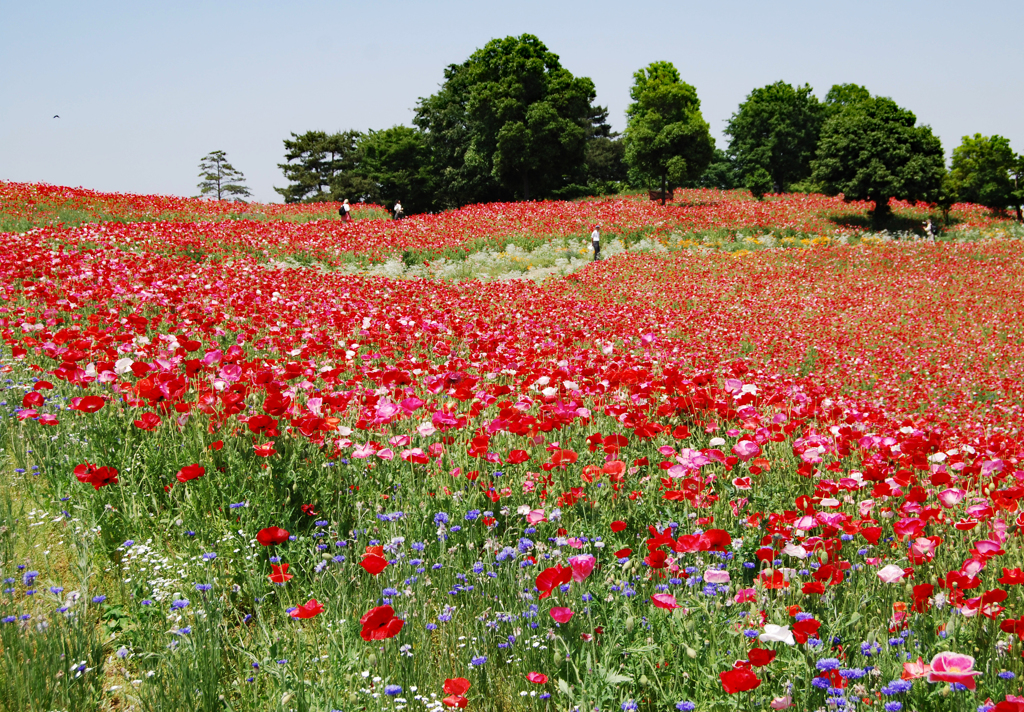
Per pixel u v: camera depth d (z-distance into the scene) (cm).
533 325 1245
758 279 2477
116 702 293
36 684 279
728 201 5159
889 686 265
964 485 543
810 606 337
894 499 482
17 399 561
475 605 356
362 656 299
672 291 2167
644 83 5819
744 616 319
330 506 432
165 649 305
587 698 274
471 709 298
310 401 482
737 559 388
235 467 436
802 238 3647
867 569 382
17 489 449
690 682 289
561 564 363
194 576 356
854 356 1497
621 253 3108
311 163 8238
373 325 973
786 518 404
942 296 2277
